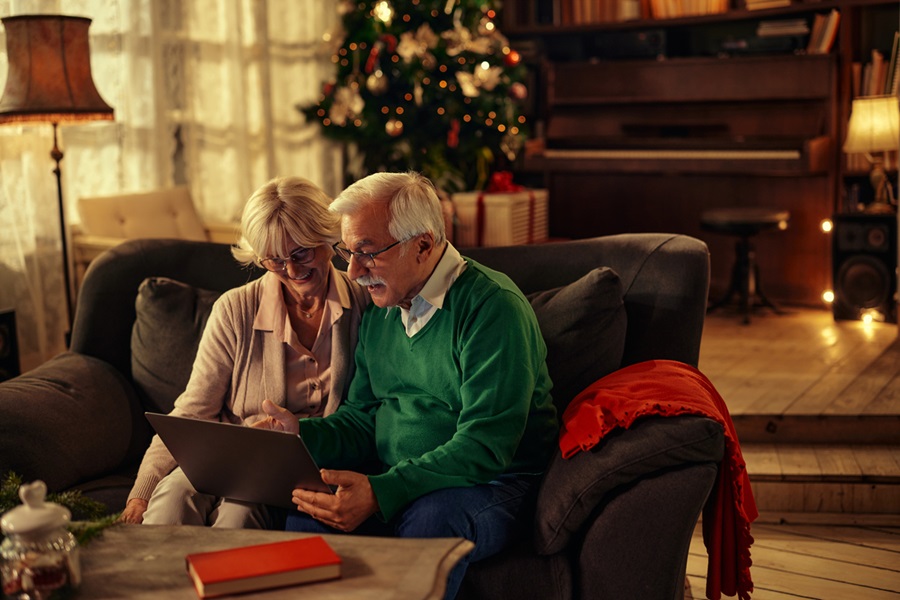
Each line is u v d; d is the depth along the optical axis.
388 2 5.08
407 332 2.04
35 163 3.81
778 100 5.23
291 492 1.82
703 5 5.37
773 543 2.87
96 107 3.43
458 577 1.82
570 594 1.87
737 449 1.88
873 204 4.74
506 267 2.42
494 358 1.91
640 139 5.44
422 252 1.97
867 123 4.41
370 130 5.11
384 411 2.09
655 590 1.81
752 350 4.30
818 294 5.23
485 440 1.87
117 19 4.09
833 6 4.98
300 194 2.08
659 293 2.25
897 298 4.46
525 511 1.94
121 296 2.53
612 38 5.66
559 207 5.94
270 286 2.20
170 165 4.38
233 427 1.72
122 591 1.40
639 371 2.07
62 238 3.64
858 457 3.18
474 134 5.31
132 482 2.25
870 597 2.49
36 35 3.30
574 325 2.16
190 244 2.63
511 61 5.27
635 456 1.78
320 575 1.41
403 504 1.83
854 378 3.76
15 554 1.34
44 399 2.20
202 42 4.62
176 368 2.38
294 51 5.20
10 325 3.25
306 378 2.19
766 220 4.72
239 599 1.36
